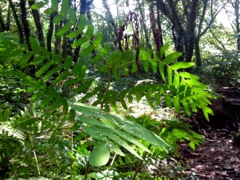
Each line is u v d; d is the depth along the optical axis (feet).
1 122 5.16
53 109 4.83
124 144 2.90
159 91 5.11
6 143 4.52
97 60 4.68
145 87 4.99
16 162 4.51
